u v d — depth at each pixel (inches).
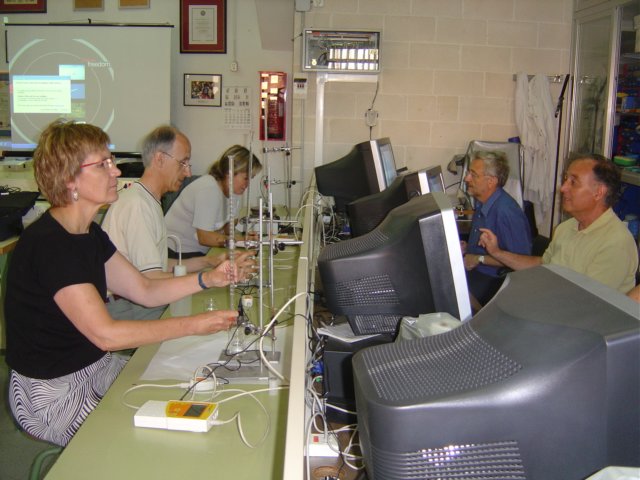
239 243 105.3
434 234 50.9
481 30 183.6
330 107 186.9
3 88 200.1
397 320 58.1
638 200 165.6
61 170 60.3
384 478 31.8
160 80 194.5
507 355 31.4
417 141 189.0
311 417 50.3
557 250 100.0
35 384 61.6
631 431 28.9
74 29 193.6
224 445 50.1
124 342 58.4
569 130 187.2
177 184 93.0
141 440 50.7
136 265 84.3
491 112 188.1
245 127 203.9
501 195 119.5
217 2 197.2
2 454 101.0
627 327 28.5
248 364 63.5
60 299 58.0
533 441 29.8
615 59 162.7
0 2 198.7
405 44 183.6
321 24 181.9
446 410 30.3
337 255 58.2
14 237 123.3
